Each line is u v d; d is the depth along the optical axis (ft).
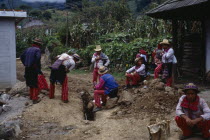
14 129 16.89
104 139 16.21
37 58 21.86
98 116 21.04
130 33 58.80
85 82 35.14
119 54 42.98
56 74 22.97
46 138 16.49
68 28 70.08
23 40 91.66
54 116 20.11
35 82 22.18
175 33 34.91
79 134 17.08
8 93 25.89
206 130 14.98
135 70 27.84
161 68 27.71
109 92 22.27
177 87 26.63
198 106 14.92
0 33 29.58
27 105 22.03
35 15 151.33
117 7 99.91
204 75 31.19
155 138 15.06
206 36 32.19
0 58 29.76
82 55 51.80
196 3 27.12
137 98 23.24
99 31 68.39
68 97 25.34
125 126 18.20
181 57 37.65
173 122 18.52
